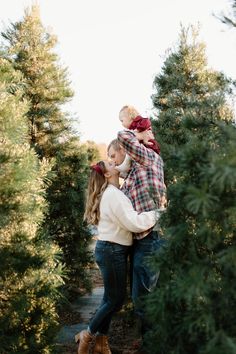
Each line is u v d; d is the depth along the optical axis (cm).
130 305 496
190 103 250
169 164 227
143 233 352
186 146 206
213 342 175
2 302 326
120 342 450
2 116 363
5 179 340
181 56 658
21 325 336
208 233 190
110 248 354
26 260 333
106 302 363
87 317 561
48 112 714
